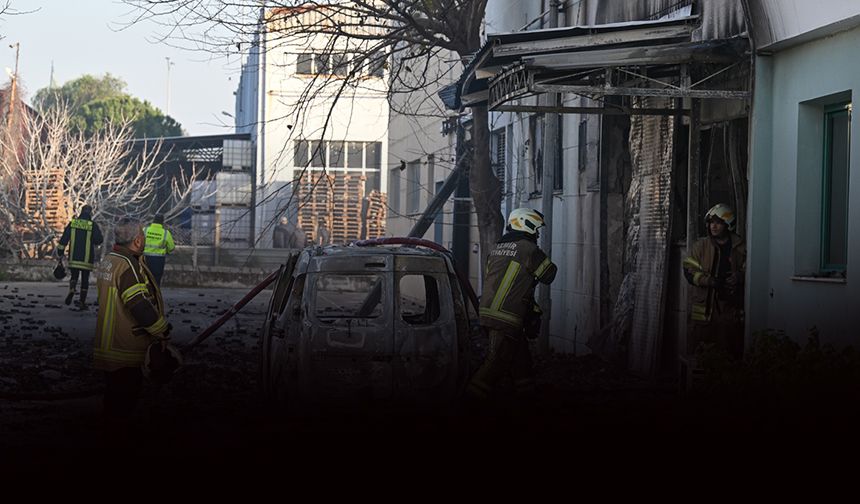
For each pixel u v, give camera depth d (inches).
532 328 403.2
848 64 369.4
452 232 934.4
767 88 419.2
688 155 477.7
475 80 610.2
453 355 365.7
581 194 605.0
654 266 498.3
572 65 430.9
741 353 421.1
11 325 714.2
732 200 466.6
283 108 1595.7
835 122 398.9
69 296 860.0
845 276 374.3
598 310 566.3
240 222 1632.6
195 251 1311.5
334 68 677.3
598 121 568.7
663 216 491.2
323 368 358.9
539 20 708.7
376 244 405.7
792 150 404.5
